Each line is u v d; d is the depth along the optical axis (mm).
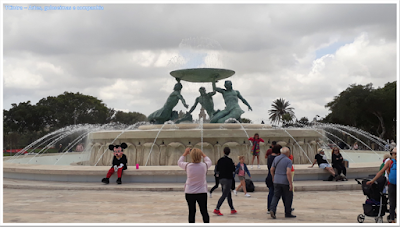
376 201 6867
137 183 11641
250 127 16172
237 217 7516
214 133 14461
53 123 67312
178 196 9891
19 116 62375
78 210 8164
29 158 21562
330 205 8750
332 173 11797
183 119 18844
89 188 11031
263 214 7793
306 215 7676
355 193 10453
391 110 49500
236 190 10250
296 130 15383
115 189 10898
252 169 12062
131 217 7461
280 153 7957
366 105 50156
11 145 67562
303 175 12016
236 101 17938
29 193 10484
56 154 23109
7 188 11461
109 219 7281
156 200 9336
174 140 14625
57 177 12289
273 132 14945
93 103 69812
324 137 16766
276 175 7426
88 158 17812
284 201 7480
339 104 53281
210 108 18688
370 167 12562
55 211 8070
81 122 67625
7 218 7410
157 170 11688
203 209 6168
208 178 11742
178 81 18828
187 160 14453
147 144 14656
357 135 51125
